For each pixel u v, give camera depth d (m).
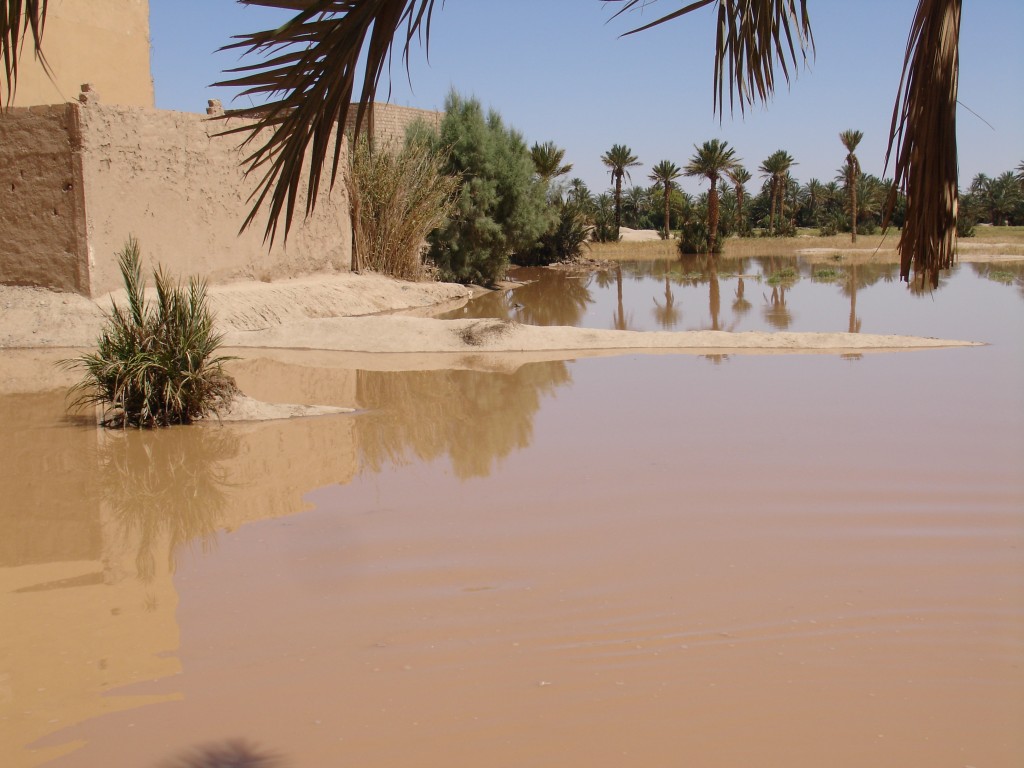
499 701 3.83
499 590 5.02
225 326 16.47
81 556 5.74
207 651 4.36
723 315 19.95
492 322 15.23
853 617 4.59
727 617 4.62
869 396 10.27
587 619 4.62
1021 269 32.50
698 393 10.63
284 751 3.49
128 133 16.28
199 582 5.26
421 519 6.30
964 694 3.82
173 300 9.79
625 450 8.07
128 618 4.77
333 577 5.28
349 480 7.36
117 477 7.54
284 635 4.52
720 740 3.49
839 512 6.28
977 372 11.75
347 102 2.62
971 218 62.12
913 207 2.61
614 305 22.86
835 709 3.71
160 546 5.91
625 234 74.12
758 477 7.14
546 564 5.40
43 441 8.79
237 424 9.49
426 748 3.49
